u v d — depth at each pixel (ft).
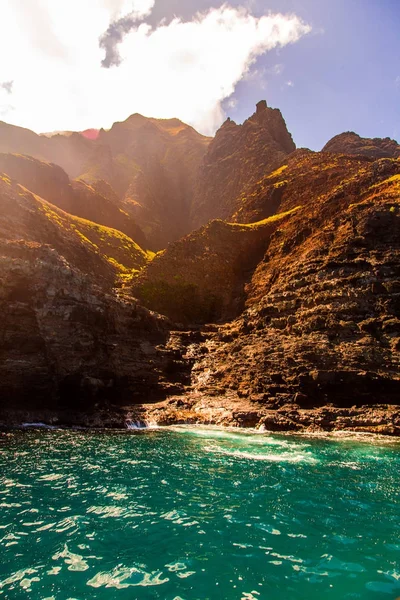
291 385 125.18
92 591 31.76
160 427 111.14
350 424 110.01
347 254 168.04
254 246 261.65
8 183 241.14
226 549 39.42
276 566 36.37
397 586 33.53
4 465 67.15
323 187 293.23
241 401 128.36
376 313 142.51
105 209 396.57
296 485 59.98
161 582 33.30
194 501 52.42
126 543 40.24
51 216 261.65
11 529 42.60
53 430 103.19
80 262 220.43
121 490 55.98
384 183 212.43
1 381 117.91
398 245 162.91
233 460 74.13
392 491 57.88
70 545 39.37
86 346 135.54
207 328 192.03
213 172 538.88
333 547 40.34
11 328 126.41
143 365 146.92
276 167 414.00
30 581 32.99
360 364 125.18
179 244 250.98
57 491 54.90
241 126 580.30
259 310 174.50
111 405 125.70
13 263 131.44
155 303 211.82
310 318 149.18
